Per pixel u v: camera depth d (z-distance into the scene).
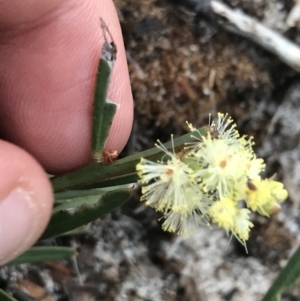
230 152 0.06
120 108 0.08
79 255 0.10
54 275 0.10
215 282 0.10
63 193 0.07
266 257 0.10
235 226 0.05
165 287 0.10
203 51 0.10
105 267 0.10
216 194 0.06
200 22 0.10
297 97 0.10
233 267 0.10
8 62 0.08
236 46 0.10
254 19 0.10
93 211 0.06
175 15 0.10
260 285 0.10
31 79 0.08
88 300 0.09
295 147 0.10
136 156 0.06
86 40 0.08
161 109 0.10
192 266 0.10
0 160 0.06
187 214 0.06
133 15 0.10
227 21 0.10
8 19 0.07
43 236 0.07
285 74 0.10
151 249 0.10
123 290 0.10
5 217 0.06
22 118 0.08
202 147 0.06
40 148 0.08
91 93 0.08
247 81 0.10
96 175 0.06
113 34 0.08
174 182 0.06
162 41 0.10
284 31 0.10
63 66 0.08
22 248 0.07
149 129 0.10
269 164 0.10
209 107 0.10
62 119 0.08
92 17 0.08
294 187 0.10
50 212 0.07
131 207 0.10
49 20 0.08
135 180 0.06
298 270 0.05
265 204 0.05
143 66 0.10
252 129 0.10
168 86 0.10
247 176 0.06
